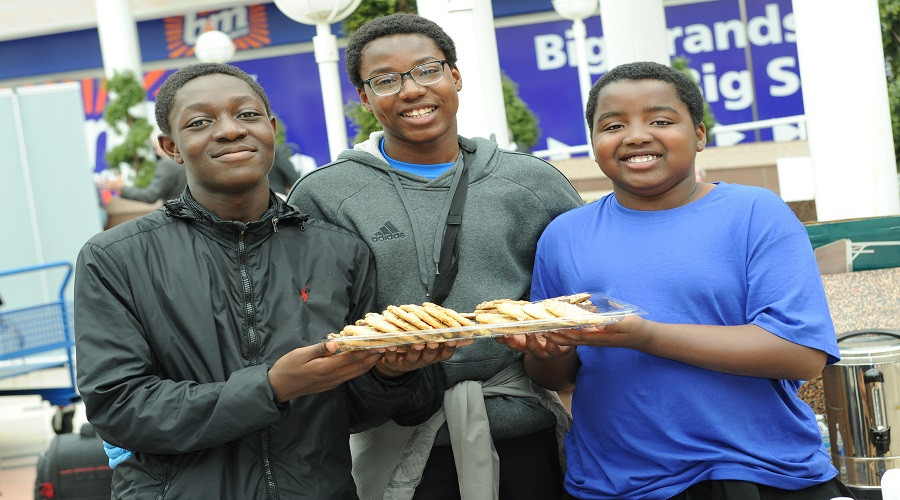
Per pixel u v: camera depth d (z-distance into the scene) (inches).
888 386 136.4
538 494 125.6
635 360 108.1
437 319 101.8
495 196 123.2
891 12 274.5
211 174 104.7
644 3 200.8
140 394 100.2
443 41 122.0
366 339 96.6
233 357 104.2
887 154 190.7
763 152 389.1
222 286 105.6
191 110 104.7
